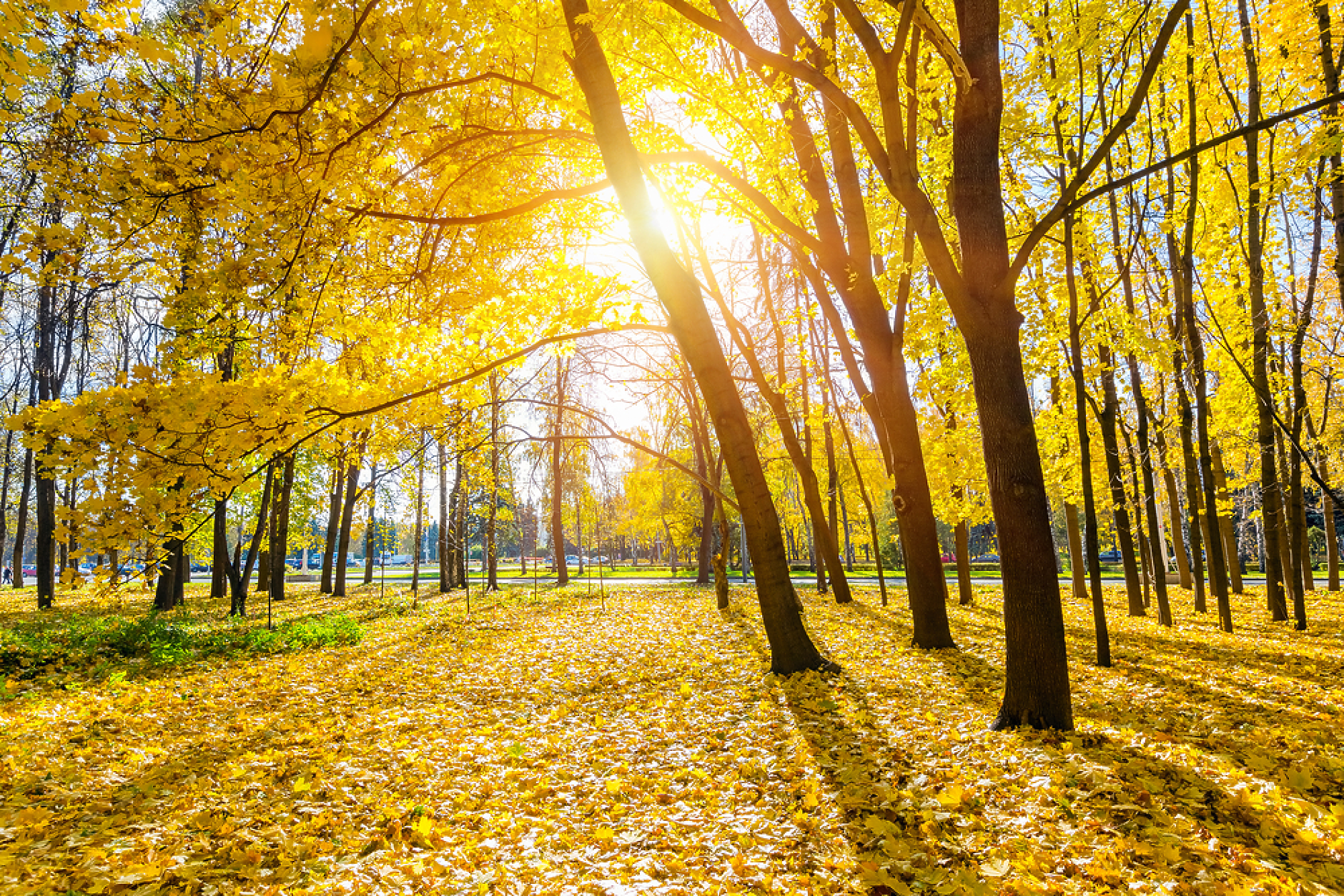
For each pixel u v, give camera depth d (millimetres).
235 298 4965
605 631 11922
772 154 7410
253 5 4309
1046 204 9633
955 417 14352
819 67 7652
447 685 7293
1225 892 2426
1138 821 3006
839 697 5918
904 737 4586
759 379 13320
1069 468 13359
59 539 4535
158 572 4875
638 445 9391
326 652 9789
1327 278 12758
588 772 4301
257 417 4938
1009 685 4820
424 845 3178
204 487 4918
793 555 43500
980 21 5035
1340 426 15781
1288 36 8062
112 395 4523
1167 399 14641
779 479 25547
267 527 21641
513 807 3711
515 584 28609
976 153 5031
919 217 4906
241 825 3279
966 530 15625
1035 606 4730
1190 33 8508
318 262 5453
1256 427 13164
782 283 16359
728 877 2820
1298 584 10391
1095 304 9242
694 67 7027
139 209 4664
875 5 7379
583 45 5723
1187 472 11539
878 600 16625
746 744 4719
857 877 2748
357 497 18531
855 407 18281
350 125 4926
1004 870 2660
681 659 8516
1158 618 12164
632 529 31781
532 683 7332
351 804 3676
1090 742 4293
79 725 5191
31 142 4707
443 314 6691
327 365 5477
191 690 6887
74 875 2631
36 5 3348
